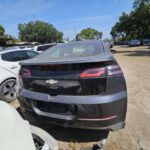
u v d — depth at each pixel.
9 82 5.11
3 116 2.01
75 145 3.12
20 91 3.26
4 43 37.69
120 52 24.16
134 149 3.00
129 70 9.35
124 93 2.78
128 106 4.55
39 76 2.97
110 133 3.42
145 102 4.77
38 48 10.91
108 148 3.03
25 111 3.23
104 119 2.68
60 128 3.59
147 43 42.00
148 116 4.03
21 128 2.05
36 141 2.57
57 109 2.86
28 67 3.17
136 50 27.06
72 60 2.76
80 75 2.69
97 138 3.29
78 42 4.17
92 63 2.69
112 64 2.78
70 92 2.75
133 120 3.87
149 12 25.31
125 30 37.28
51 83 2.86
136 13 28.09
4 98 5.01
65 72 2.77
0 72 5.01
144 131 3.48
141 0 25.92
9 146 1.74
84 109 2.67
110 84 2.69
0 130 1.82
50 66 2.88
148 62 12.22
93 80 2.66
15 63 5.38
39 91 3.00
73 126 2.83
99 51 3.40
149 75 7.86
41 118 3.03
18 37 59.22
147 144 3.11
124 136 3.34
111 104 2.65
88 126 2.76
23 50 5.95
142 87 6.07
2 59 5.22
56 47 4.02
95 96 2.65
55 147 2.51
